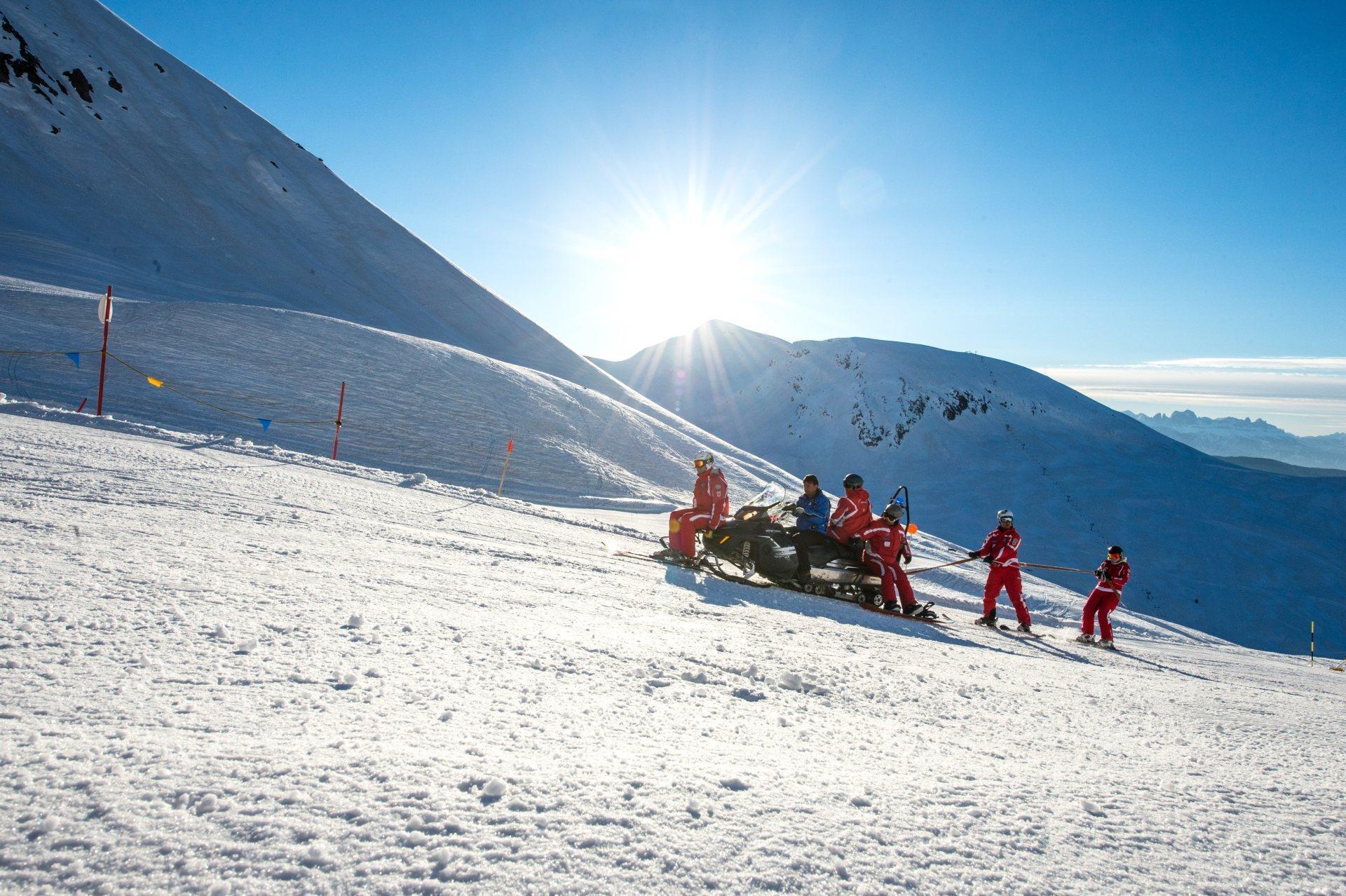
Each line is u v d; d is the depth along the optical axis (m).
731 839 1.68
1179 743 3.70
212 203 75.06
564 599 5.48
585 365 75.50
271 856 1.35
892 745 2.90
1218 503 119.25
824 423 147.25
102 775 1.60
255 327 30.34
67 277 44.03
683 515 9.68
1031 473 125.44
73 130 71.50
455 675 2.95
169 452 10.73
